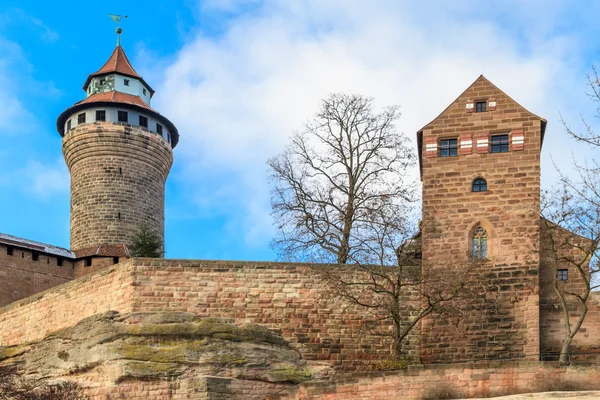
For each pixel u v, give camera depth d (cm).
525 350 4488
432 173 4788
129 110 8019
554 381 3850
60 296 5000
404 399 3912
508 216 4669
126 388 4341
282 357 4462
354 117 5666
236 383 4325
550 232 4428
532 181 4691
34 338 5106
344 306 4581
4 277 6900
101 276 4756
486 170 4744
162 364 4344
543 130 4866
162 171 8194
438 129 4844
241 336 4444
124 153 7888
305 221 5381
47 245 7481
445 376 3916
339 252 5181
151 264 4594
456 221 4709
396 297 4409
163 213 8156
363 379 3978
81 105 7931
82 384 4497
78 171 7894
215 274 4597
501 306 4556
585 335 4569
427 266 4603
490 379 3888
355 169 5572
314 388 4031
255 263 4622
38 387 4559
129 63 8444
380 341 4550
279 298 4578
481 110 4834
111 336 4466
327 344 4528
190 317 4503
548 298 4634
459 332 4531
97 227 7675
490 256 4638
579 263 4466
